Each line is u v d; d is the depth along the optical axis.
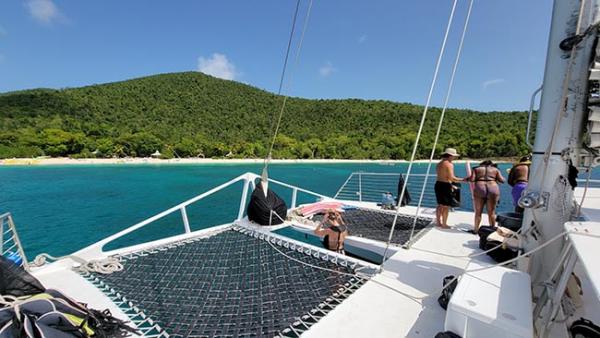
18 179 25.45
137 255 3.83
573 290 2.36
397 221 5.78
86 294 2.83
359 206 7.02
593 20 1.90
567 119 2.07
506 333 1.58
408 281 3.01
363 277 3.17
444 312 2.45
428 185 15.45
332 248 4.48
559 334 2.13
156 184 25.02
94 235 10.48
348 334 2.18
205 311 2.57
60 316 1.89
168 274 3.30
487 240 3.52
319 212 6.55
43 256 3.37
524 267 2.36
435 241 4.38
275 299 2.77
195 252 3.97
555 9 2.12
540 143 2.24
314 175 36.59
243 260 3.70
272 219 5.20
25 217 12.90
